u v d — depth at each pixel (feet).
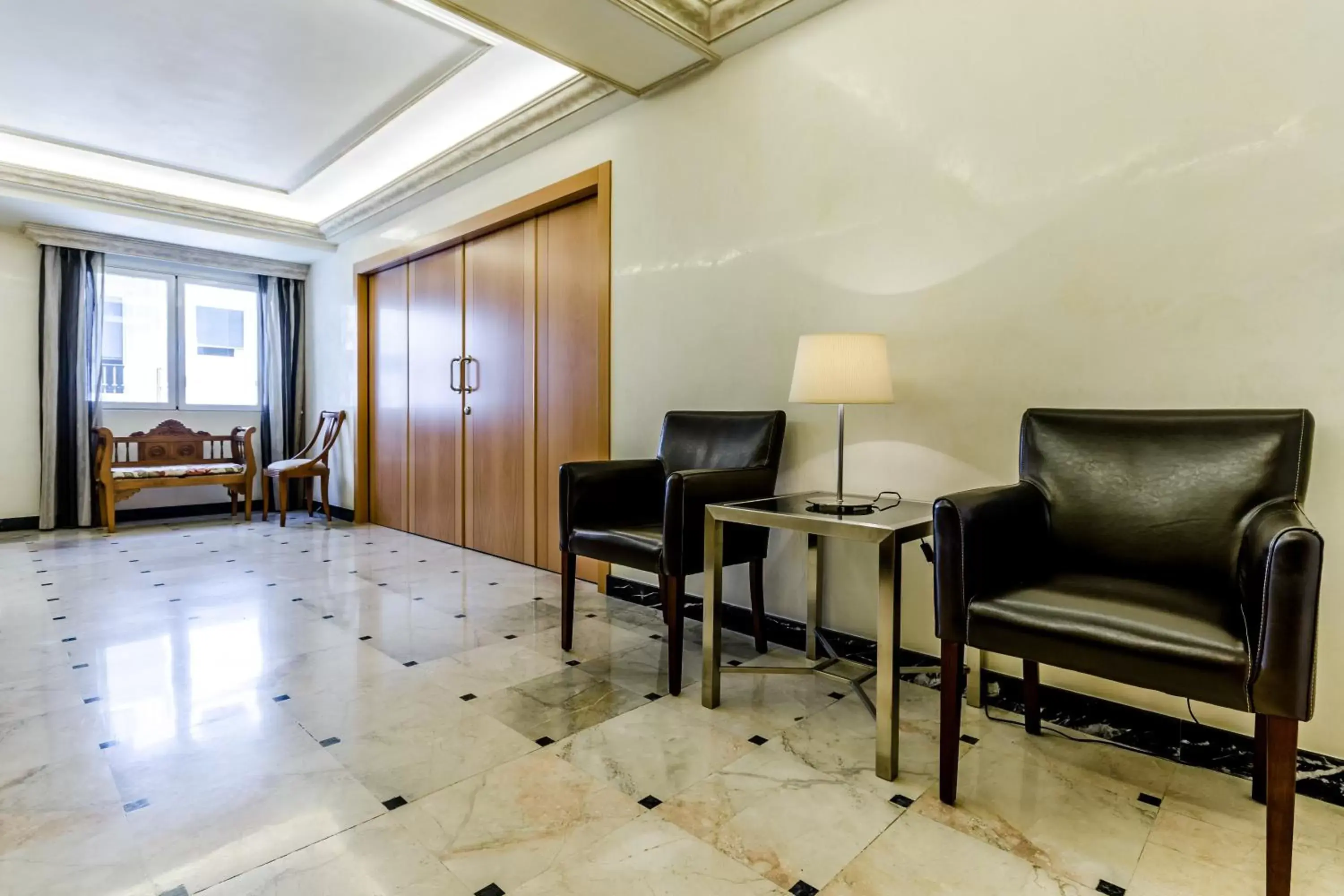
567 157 11.02
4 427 15.74
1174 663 3.88
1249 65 5.21
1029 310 6.31
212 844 4.29
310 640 8.26
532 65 10.08
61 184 13.80
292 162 13.91
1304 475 4.65
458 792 4.92
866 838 4.40
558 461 11.78
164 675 7.12
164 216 15.17
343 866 4.08
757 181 8.39
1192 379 5.50
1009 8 6.39
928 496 6.98
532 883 3.95
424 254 14.88
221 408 18.92
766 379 8.36
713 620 6.39
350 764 5.31
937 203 6.88
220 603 9.87
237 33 9.27
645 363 9.80
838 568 7.67
